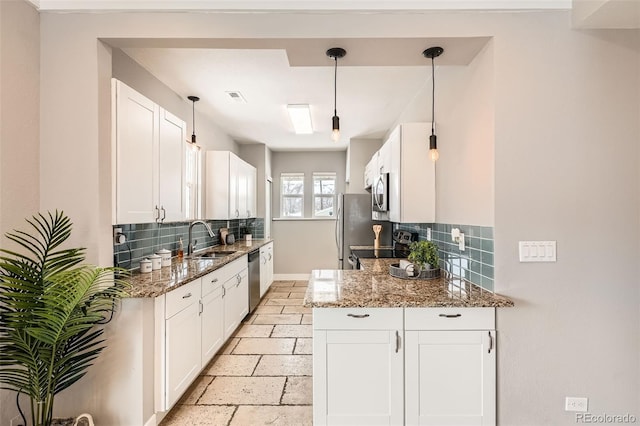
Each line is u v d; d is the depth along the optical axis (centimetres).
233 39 184
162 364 196
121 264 243
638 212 179
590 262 178
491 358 173
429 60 207
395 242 387
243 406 219
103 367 184
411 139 264
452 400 172
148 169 222
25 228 173
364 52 198
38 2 179
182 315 216
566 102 179
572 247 179
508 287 178
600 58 179
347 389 171
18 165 170
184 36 183
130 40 185
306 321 387
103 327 184
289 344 320
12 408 167
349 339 171
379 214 358
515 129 179
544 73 179
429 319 171
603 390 178
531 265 178
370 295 179
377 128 462
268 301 475
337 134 218
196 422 203
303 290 541
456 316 172
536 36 180
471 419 173
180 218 268
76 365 165
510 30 180
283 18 183
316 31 183
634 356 178
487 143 185
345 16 183
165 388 196
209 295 264
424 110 304
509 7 178
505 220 178
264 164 571
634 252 179
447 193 241
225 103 360
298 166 639
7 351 147
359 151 523
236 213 435
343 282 213
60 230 158
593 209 179
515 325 176
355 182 523
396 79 296
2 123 161
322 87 316
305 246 626
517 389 176
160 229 304
